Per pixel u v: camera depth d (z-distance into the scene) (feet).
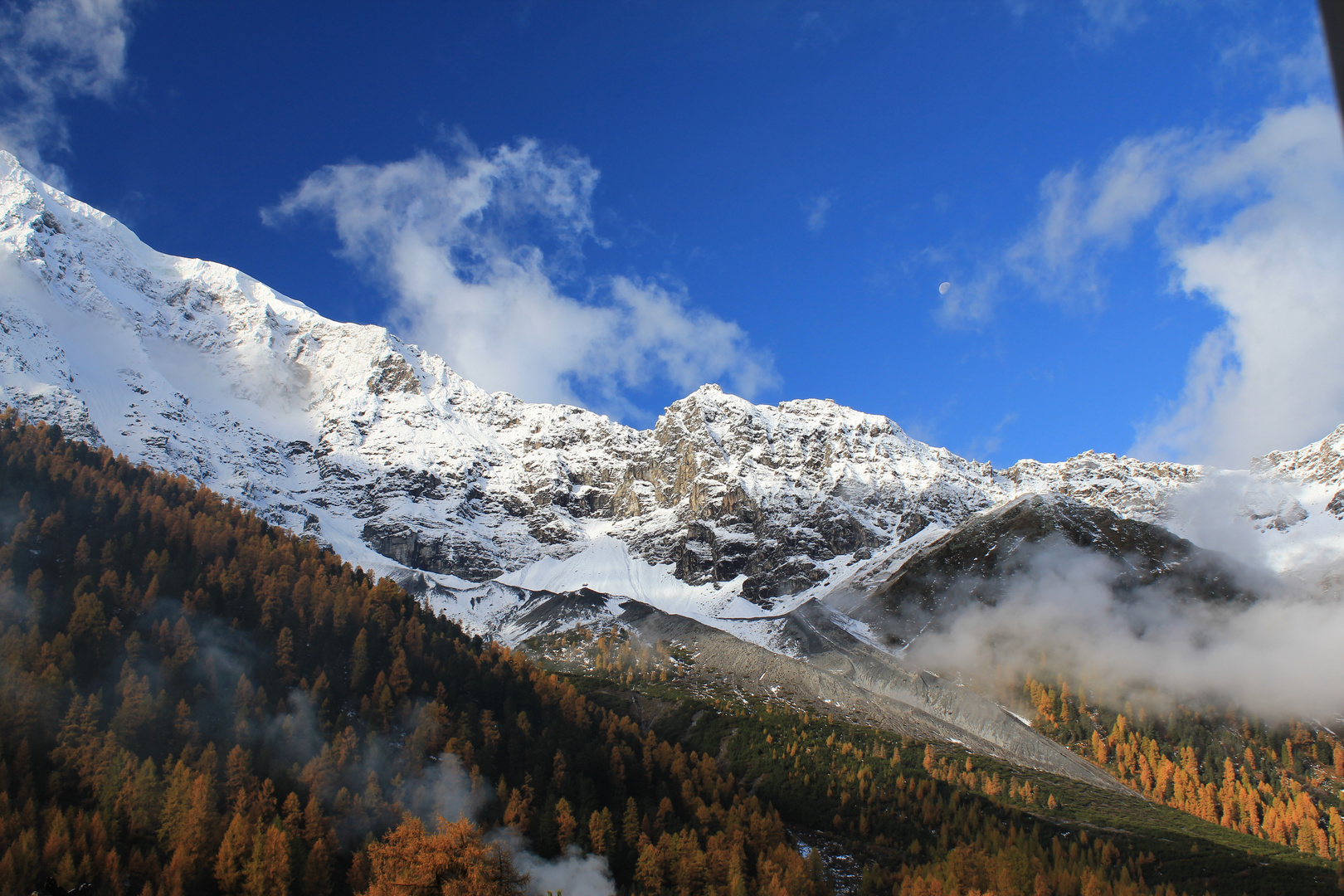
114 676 549.95
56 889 397.19
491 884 272.51
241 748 520.83
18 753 457.27
